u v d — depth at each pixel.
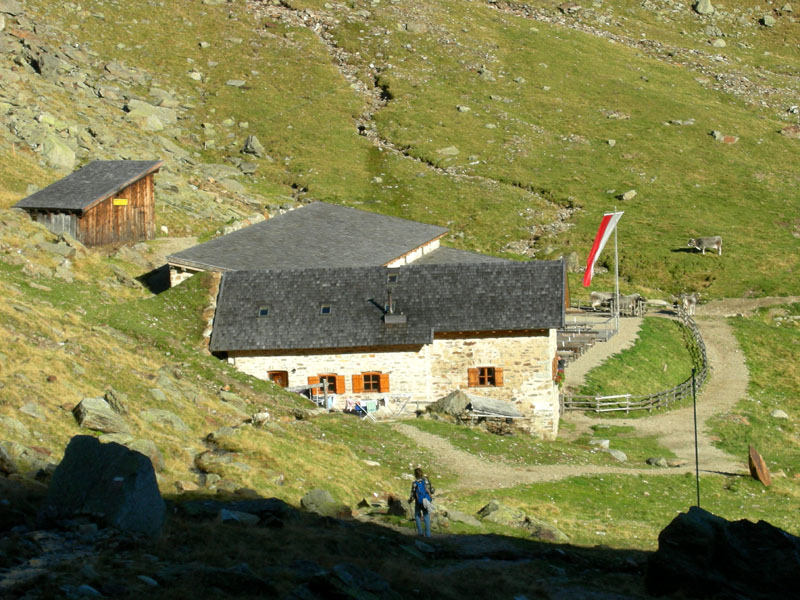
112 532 31.09
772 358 101.19
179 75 174.62
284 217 101.38
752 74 197.00
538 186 148.88
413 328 71.62
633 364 93.44
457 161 156.25
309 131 163.88
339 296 74.69
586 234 134.50
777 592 33.47
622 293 118.31
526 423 72.44
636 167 154.88
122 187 100.38
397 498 45.59
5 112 123.69
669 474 64.75
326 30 197.25
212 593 26.50
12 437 42.06
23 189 103.75
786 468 71.62
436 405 71.06
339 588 27.11
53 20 176.50
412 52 190.00
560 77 184.38
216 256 86.88
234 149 156.38
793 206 143.62
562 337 95.38
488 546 39.59
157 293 86.88
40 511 32.00
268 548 32.78
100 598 25.11
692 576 33.91
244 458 49.03
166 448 47.12
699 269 125.56
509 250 130.12
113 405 49.84
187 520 35.97
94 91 154.75
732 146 162.38
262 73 180.50
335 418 64.06
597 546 43.22
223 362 70.06
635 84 183.12
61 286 77.56
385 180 150.75
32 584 25.50
